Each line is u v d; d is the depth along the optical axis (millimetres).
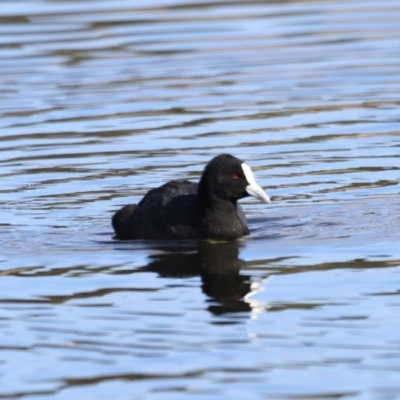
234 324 13305
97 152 23156
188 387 11547
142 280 15234
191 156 22688
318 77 29594
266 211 19109
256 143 23562
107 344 12789
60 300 14453
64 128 25094
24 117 26125
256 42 33875
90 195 20234
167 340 12859
